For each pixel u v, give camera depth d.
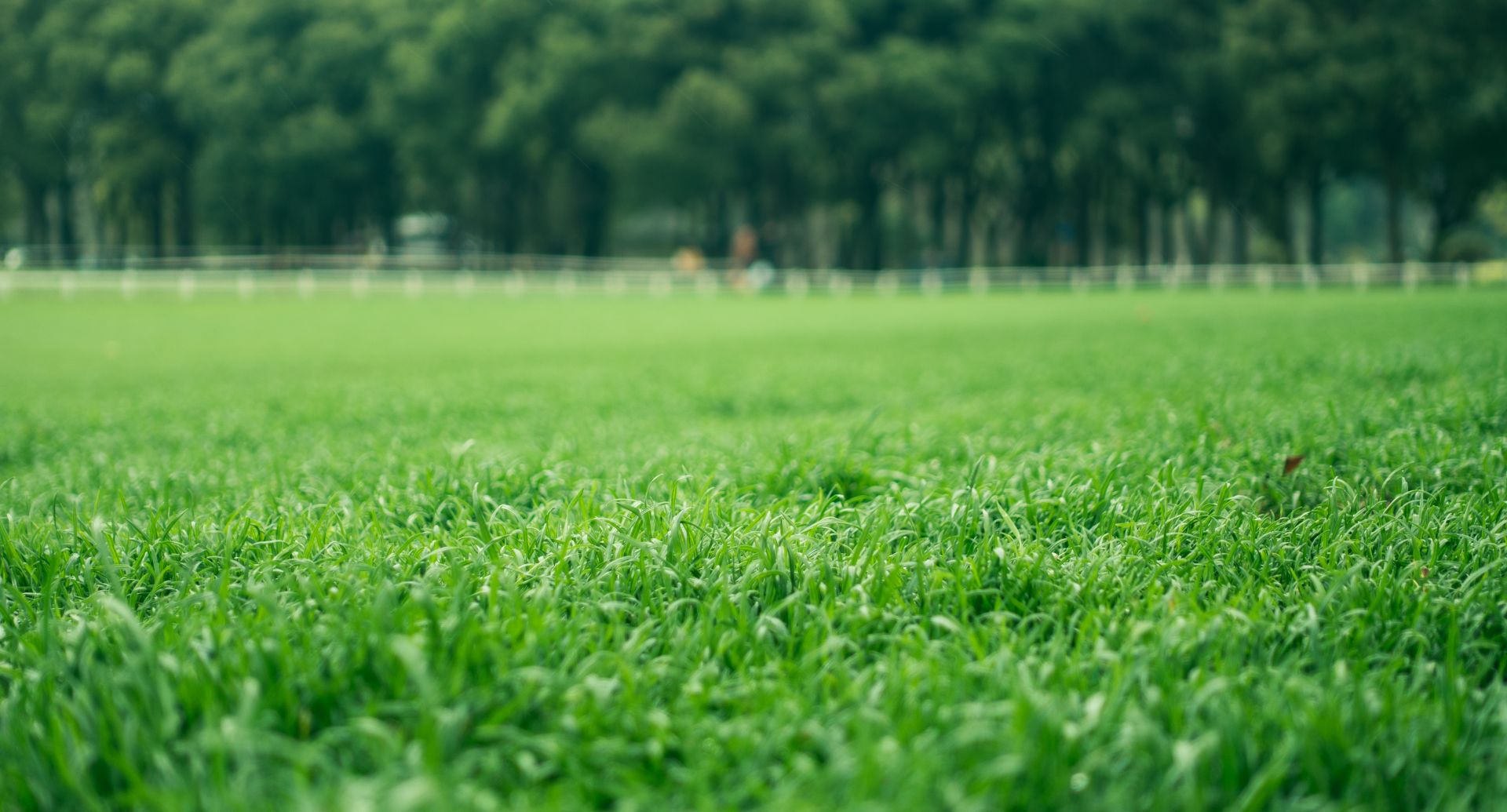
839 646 3.38
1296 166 61.19
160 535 5.02
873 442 7.78
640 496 5.84
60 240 76.81
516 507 5.88
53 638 3.46
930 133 62.53
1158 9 60.91
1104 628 3.62
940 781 2.52
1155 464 6.38
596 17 63.28
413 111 64.69
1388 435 6.83
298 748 2.72
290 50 66.62
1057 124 65.69
